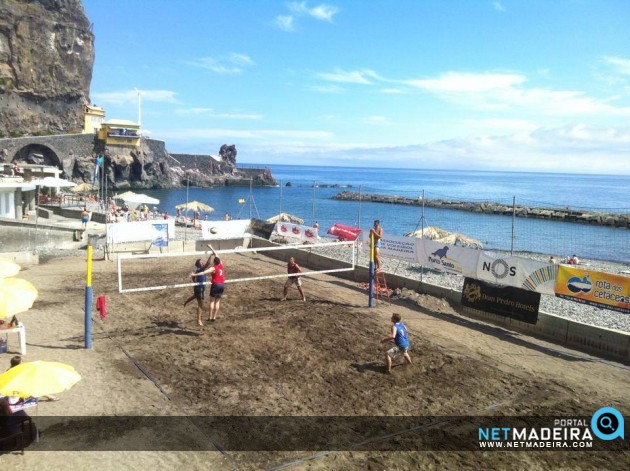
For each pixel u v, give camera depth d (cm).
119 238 2316
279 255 2483
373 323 1393
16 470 647
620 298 1209
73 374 699
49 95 9412
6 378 661
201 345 1166
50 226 2469
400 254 1870
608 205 9131
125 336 1214
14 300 961
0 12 8725
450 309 1609
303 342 1210
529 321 1385
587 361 1175
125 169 9088
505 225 5666
